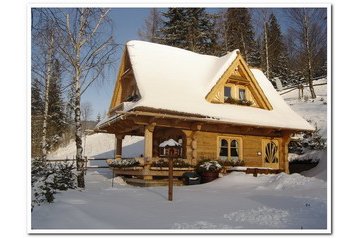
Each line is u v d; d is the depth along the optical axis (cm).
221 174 1650
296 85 4056
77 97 1359
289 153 2355
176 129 1748
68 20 1326
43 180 1073
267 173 1709
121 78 1969
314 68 4112
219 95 1842
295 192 1128
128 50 1800
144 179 1494
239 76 1934
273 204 907
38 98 2516
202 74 1947
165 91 1641
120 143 1998
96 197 1034
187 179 1527
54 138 3469
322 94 3428
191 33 3338
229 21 3672
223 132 1773
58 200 912
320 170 1906
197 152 1675
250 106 1952
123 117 1520
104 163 3131
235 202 945
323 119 2656
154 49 1923
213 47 3456
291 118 2000
